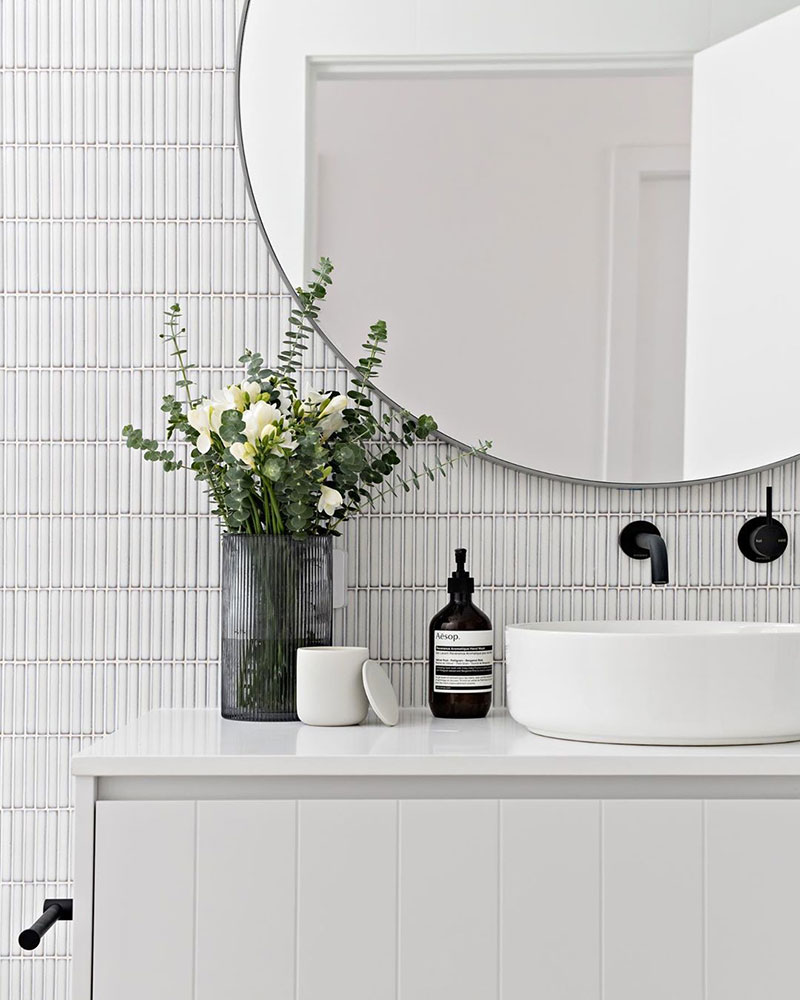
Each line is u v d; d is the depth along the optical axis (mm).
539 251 1480
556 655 1153
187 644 1484
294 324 1377
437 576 1483
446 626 1345
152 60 1508
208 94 1508
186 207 1500
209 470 1338
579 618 1480
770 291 1481
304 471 1271
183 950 1068
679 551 1483
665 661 1117
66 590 1485
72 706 1480
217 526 1485
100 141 1503
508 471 1489
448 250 1480
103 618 1484
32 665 1483
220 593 1447
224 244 1498
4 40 1505
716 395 1477
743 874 1077
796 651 1128
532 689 1179
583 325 1479
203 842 1073
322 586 1334
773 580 1479
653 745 1146
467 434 1476
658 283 1479
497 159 1481
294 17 1490
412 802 1079
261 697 1306
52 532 1490
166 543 1489
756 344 1479
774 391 1477
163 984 1067
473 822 1077
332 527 1399
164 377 1494
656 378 1477
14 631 1484
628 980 1072
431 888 1075
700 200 1481
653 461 1475
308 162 1485
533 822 1079
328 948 1071
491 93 1484
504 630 1478
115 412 1493
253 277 1497
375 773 1082
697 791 1096
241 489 1278
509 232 1480
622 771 1082
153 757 1079
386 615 1483
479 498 1487
